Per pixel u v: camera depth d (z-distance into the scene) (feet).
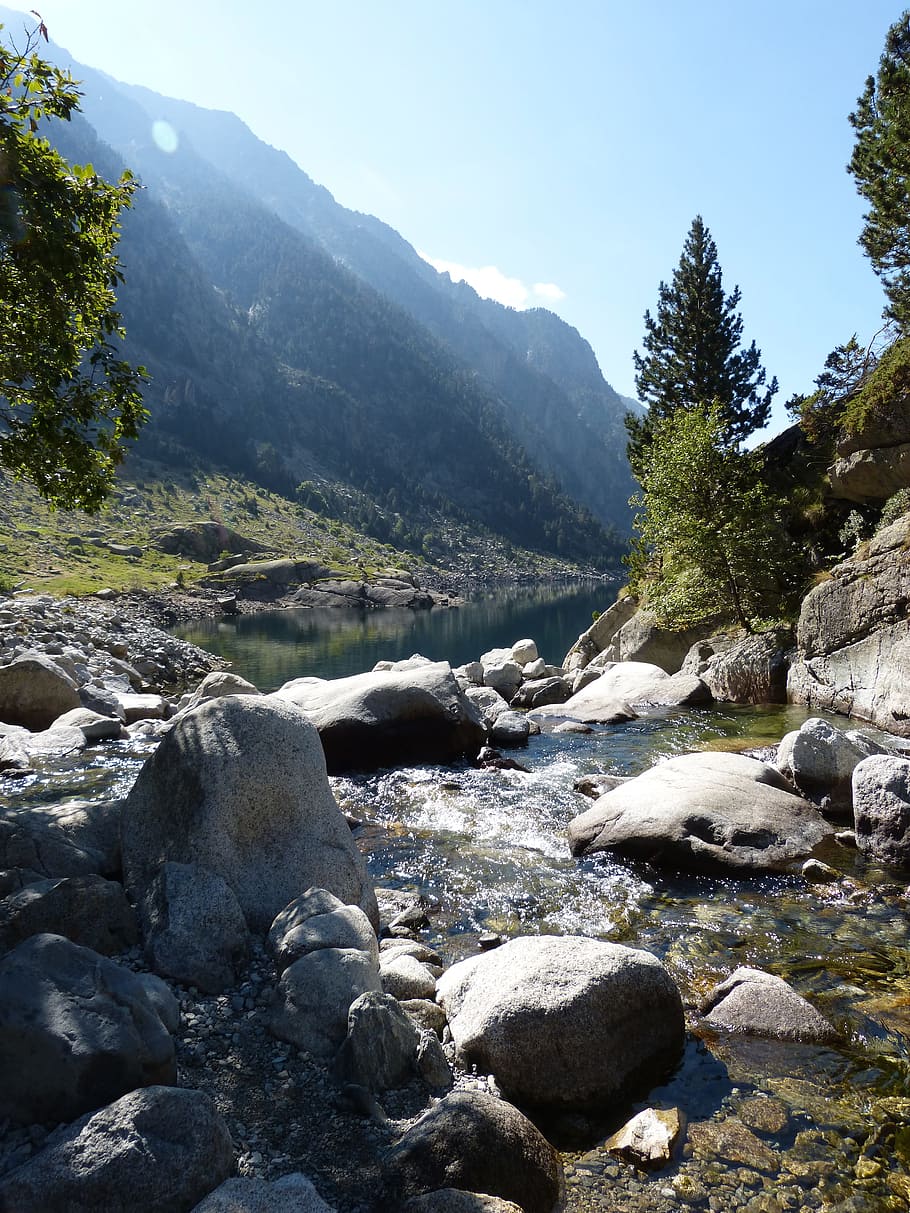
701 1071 16.51
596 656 110.93
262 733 23.02
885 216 69.56
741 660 67.21
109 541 345.92
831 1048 17.15
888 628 51.67
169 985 17.28
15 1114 12.62
